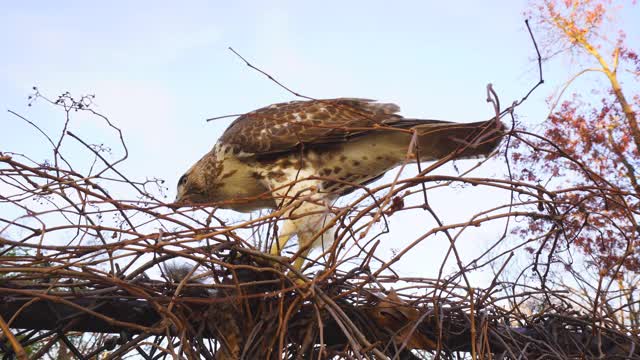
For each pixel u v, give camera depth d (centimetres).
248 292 403
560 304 522
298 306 384
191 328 391
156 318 397
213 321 398
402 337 417
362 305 421
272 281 374
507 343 449
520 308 548
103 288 384
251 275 406
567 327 488
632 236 418
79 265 352
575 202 401
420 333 425
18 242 344
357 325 418
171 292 392
